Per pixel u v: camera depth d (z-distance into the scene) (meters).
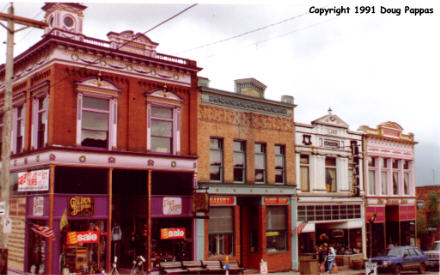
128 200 23.53
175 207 23.16
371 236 31.64
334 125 32.44
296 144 29.72
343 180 32.66
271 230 27.55
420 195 47.12
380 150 36.16
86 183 20.31
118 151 21.20
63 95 20.03
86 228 20.28
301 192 29.61
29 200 20.88
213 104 25.56
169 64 23.50
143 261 20.80
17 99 22.91
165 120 23.56
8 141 16.36
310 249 29.88
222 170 25.70
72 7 21.64
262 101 27.95
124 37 22.38
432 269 29.16
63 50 20.23
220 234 25.17
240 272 24.92
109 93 21.45
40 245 20.05
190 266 22.20
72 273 19.55
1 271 15.66
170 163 23.14
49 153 19.42
